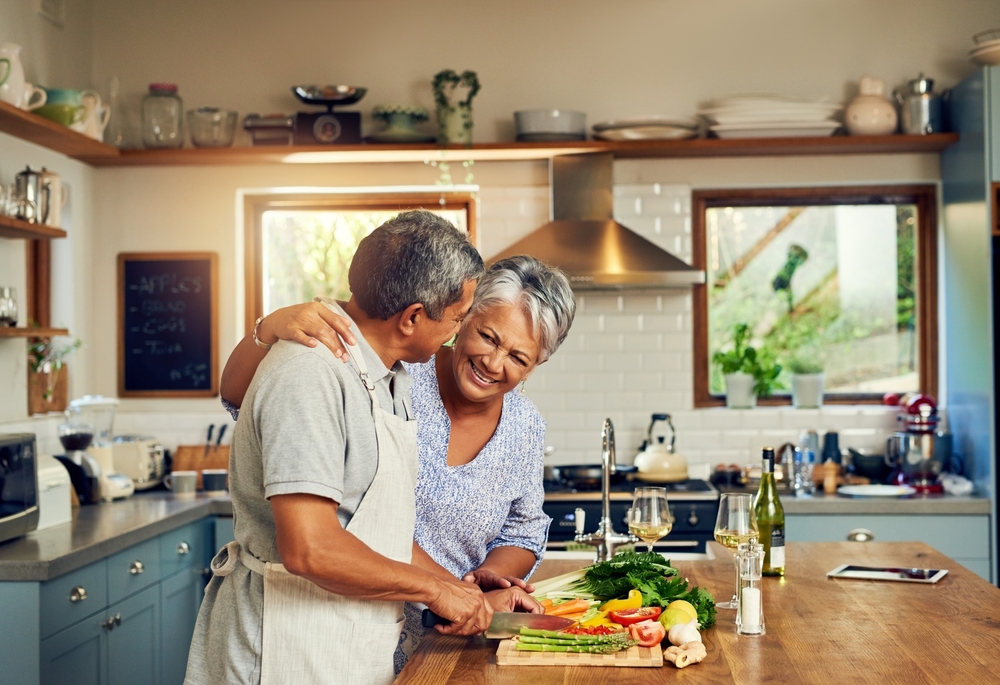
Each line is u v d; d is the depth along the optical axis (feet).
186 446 15.51
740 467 15.34
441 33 15.94
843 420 15.58
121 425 15.87
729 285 16.17
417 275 5.58
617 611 6.15
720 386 16.24
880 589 7.59
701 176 15.65
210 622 6.07
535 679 5.43
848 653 5.92
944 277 15.43
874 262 15.98
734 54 15.74
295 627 5.68
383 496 5.75
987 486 13.83
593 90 15.81
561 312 6.75
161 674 12.17
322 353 5.49
